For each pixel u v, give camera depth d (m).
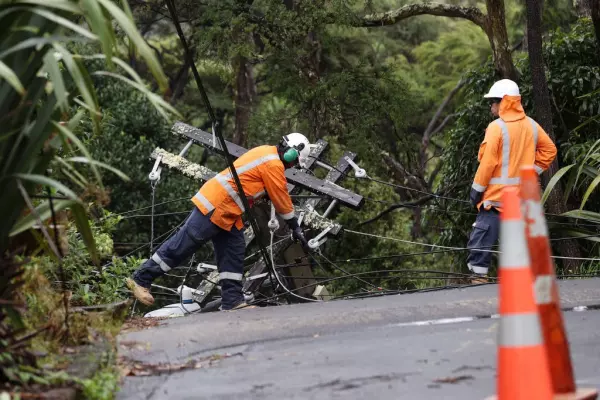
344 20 38.72
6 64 9.66
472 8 34.56
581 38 31.59
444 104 61.06
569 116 32.06
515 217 8.73
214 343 13.07
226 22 38.97
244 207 19.08
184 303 25.92
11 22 9.47
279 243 25.94
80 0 9.21
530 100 32.97
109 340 12.11
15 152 9.88
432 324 13.95
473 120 33.38
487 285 17.80
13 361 9.22
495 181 19.50
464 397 9.43
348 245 41.66
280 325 14.02
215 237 19.45
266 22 39.50
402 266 42.06
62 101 8.98
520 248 8.67
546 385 8.43
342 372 10.77
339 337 13.20
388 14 39.06
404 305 15.02
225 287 19.50
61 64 13.35
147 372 11.20
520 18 59.06
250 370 11.18
